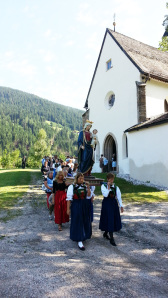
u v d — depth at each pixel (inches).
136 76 646.5
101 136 803.4
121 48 711.1
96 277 137.8
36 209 317.1
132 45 783.1
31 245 192.5
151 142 525.3
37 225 248.2
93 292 121.0
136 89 639.1
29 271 143.1
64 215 233.5
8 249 181.6
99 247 190.9
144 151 547.5
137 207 321.1
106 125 777.6
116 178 591.5
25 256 168.7
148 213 290.2
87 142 279.4
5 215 283.3
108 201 200.4
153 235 218.2
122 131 696.4
